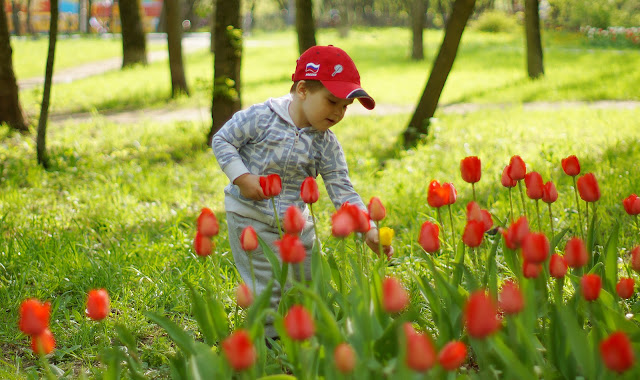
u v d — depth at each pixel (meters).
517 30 39.91
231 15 9.04
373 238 2.69
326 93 2.84
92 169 7.50
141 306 3.60
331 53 2.85
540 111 11.48
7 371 2.82
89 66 25.73
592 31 31.77
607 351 1.50
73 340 3.22
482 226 2.23
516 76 18.39
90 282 3.92
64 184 6.82
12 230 4.85
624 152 7.18
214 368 2.06
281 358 2.38
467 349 2.53
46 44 34.06
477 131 9.58
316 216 5.49
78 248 4.51
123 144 9.25
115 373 2.02
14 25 47.81
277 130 3.00
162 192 6.46
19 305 3.54
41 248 4.41
